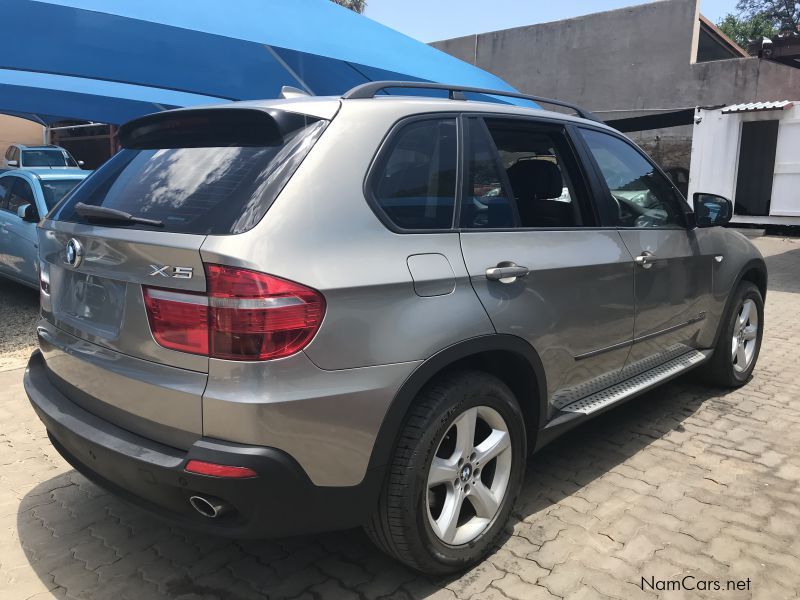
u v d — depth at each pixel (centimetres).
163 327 207
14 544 279
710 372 459
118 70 615
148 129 270
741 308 461
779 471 346
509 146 316
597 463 356
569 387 304
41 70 582
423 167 249
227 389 196
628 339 339
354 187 223
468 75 863
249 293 193
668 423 412
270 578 257
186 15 578
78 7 532
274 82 734
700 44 1911
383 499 228
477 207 266
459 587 250
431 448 230
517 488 276
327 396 204
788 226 1462
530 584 251
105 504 313
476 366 270
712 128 1448
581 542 279
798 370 522
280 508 204
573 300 293
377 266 218
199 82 677
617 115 1861
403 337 221
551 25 1950
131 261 216
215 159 234
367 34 735
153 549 277
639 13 1789
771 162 1438
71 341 247
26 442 379
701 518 298
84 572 260
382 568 264
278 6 658
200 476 195
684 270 381
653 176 384
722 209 406
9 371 505
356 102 242
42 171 770
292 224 205
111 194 252
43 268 277
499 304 254
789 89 1606
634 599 242
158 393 208
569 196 326
